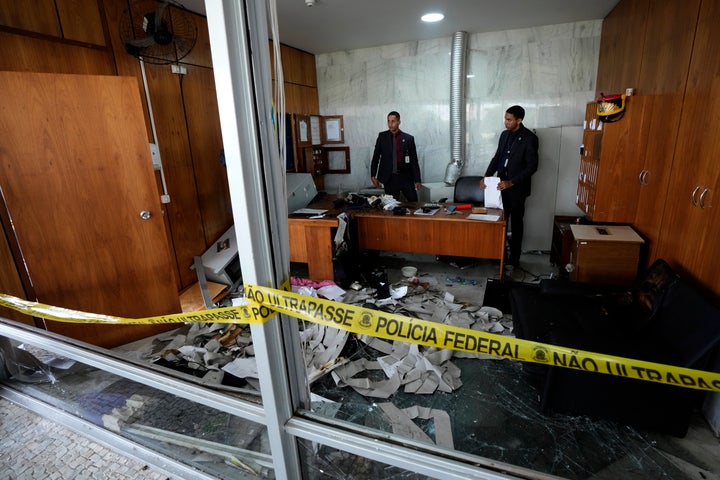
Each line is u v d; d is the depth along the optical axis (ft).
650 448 5.59
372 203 12.40
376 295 10.29
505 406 6.49
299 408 4.10
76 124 7.86
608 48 12.41
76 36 8.59
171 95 10.75
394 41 15.58
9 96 7.25
